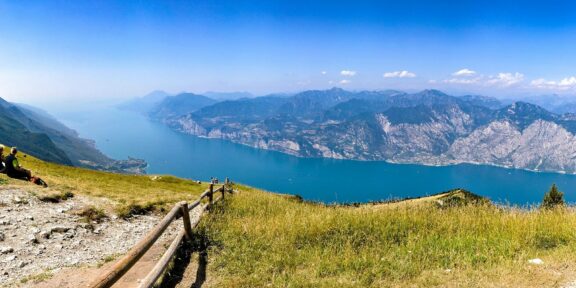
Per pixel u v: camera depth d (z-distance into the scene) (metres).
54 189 23.78
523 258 11.93
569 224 15.01
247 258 13.02
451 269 11.48
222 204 26.03
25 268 11.63
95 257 13.59
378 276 11.12
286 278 11.18
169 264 12.27
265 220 19.45
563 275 10.08
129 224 19.39
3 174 24.44
